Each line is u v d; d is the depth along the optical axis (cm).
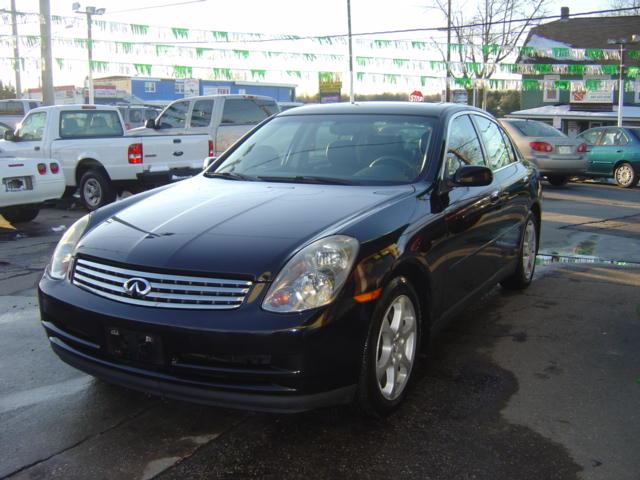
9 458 307
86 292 325
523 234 570
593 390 385
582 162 1481
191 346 291
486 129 534
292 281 296
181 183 444
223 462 304
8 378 399
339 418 344
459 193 426
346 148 446
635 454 313
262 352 286
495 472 296
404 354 354
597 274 666
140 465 301
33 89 4225
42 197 959
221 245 316
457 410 356
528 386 390
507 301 568
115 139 1102
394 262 330
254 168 457
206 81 3362
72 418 346
